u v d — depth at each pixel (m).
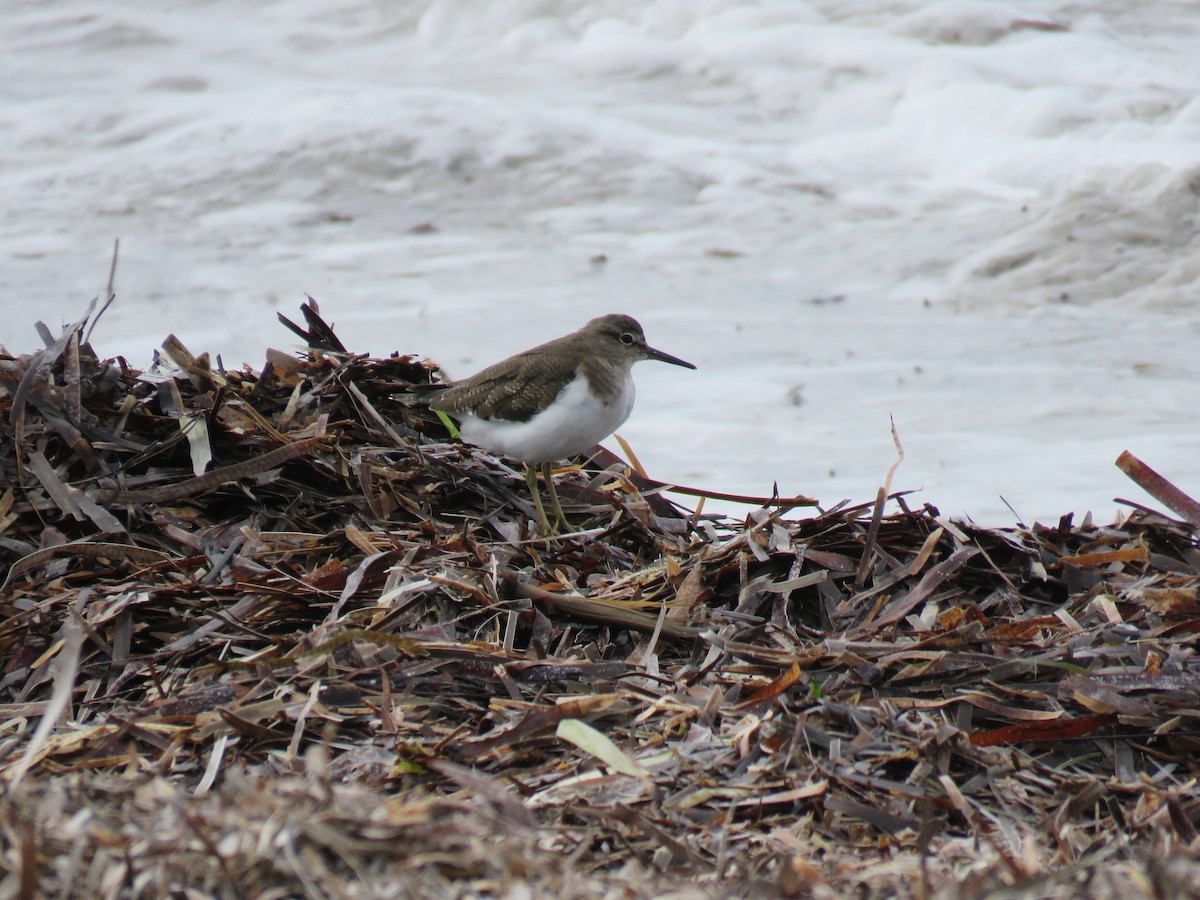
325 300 21.62
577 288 22.16
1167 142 26.64
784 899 5.23
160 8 35.62
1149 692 6.85
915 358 18.64
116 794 5.52
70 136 28.78
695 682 7.12
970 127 28.08
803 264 23.27
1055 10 31.58
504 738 6.50
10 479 8.77
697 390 17.44
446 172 27.02
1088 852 5.84
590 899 5.02
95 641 7.53
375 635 6.98
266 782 5.74
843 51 30.84
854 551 8.73
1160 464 14.25
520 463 11.22
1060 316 20.41
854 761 6.38
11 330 20.02
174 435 9.29
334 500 9.23
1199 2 32.06
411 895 4.85
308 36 34.31
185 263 23.30
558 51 32.66
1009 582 8.24
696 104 30.28
